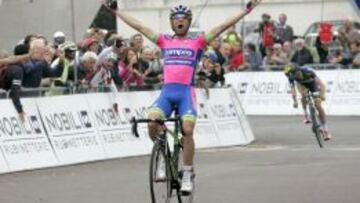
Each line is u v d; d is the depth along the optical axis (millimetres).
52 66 24141
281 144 28516
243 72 42438
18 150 21641
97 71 25031
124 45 26984
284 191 17422
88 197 17156
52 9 23438
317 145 27922
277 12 56750
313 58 40938
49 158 22312
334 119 38062
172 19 16094
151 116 15328
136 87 26406
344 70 40500
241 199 16562
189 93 15680
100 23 54062
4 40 23172
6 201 16812
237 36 42562
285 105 41188
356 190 17297
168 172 15086
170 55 15867
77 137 23281
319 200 16203
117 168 21984
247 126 29547
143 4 58531
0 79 21922
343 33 41500
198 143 27047
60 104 23203
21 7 23172
